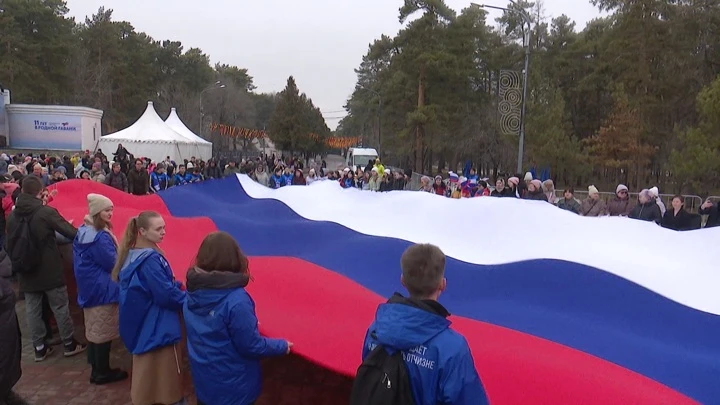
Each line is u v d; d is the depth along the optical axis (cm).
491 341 359
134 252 375
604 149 2894
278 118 6166
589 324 407
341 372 304
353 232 661
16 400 435
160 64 7419
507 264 512
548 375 301
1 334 399
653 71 3216
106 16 5978
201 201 866
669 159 2575
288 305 408
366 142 7525
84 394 471
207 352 302
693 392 318
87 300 469
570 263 487
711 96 2280
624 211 991
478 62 4225
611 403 276
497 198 641
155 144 2859
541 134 2795
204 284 301
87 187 823
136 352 372
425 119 3659
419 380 209
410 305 217
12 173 1032
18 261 518
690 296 430
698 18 3159
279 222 721
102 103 5509
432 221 639
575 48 4038
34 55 5062
